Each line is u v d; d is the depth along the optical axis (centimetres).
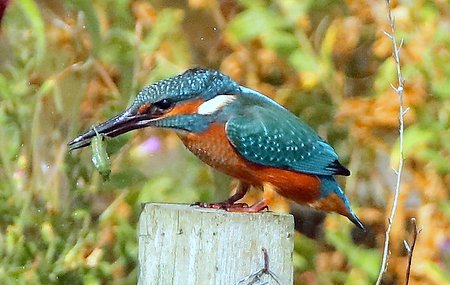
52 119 1056
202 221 589
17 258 958
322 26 1104
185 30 1146
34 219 973
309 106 1116
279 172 737
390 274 1077
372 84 1131
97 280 970
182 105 708
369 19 1073
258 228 590
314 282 1091
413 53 1013
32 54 1043
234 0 1128
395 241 1078
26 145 1004
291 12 1038
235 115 722
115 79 1064
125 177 1035
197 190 1059
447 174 1067
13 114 1007
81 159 1000
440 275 1039
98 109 1045
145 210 599
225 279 587
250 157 723
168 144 1084
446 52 1020
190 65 1094
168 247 592
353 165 1108
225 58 1112
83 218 1005
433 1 1035
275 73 1113
